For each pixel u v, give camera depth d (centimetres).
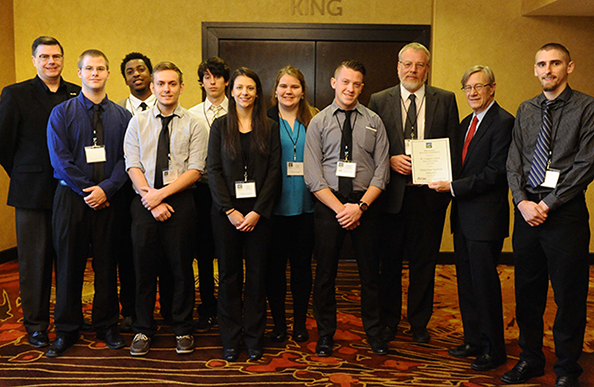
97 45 550
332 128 302
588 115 248
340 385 268
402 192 317
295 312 331
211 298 358
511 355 310
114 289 319
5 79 531
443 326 361
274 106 329
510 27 529
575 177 246
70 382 269
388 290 337
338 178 300
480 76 288
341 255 572
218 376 278
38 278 319
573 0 464
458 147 314
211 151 298
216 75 352
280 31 550
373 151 307
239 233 300
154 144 304
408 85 318
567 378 261
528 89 536
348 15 549
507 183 292
